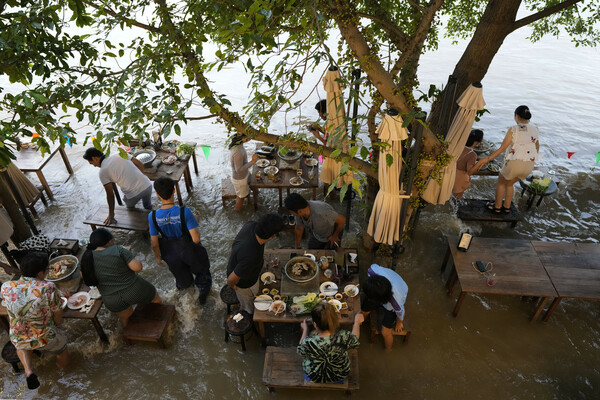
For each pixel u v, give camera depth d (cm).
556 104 1111
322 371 400
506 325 538
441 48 1596
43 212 726
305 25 356
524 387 471
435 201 549
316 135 607
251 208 740
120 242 668
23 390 471
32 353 496
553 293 488
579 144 920
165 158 738
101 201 755
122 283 468
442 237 678
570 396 462
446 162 480
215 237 678
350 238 674
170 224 497
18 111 365
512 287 496
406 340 510
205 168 848
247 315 496
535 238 675
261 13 289
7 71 360
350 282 498
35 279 426
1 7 367
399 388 471
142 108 371
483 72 654
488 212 684
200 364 497
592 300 525
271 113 389
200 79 407
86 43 403
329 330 381
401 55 494
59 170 836
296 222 546
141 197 659
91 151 595
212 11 428
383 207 489
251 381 480
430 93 501
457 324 539
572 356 502
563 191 776
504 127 997
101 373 487
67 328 533
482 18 623
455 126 481
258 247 436
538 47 1584
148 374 487
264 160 741
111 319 546
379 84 414
